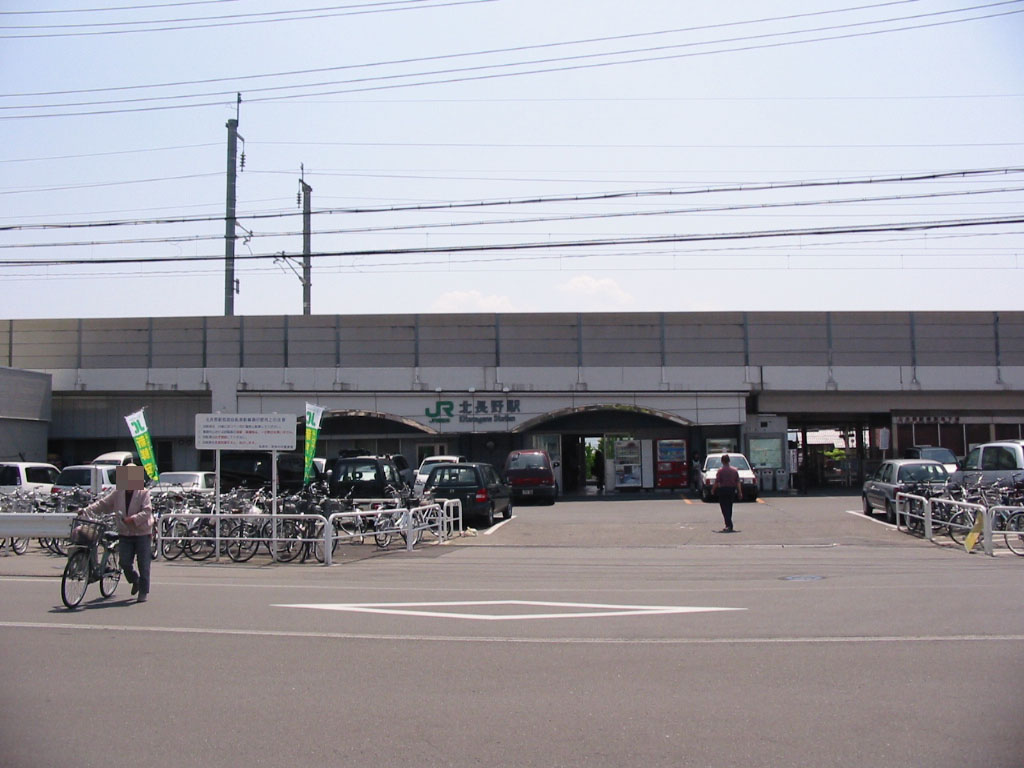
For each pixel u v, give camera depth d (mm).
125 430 39219
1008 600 11203
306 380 37500
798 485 37219
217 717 6520
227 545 17672
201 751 5801
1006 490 19969
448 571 15484
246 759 5648
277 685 7383
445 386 37156
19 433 35031
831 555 17484
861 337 37469
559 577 14406
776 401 38031
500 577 14492
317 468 29531
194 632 9633
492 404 37031
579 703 6789
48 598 12258
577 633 9430
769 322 37531
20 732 6219
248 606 11414
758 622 9922
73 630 9781
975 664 7863
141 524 11734
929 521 19766
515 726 6250
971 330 37562
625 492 37438
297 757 5676
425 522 21156
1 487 24672
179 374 37875
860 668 7750
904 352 37406
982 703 6680
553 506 31484
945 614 10258
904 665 7840
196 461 39188
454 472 24000
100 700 6977
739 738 5945
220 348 38281
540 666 7965
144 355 38406
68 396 39375
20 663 8211
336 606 11344
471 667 7949
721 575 14406
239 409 37594
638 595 12148
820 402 38094
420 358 37812
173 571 15820
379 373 37344
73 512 18875
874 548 18812
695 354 37406
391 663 8133
